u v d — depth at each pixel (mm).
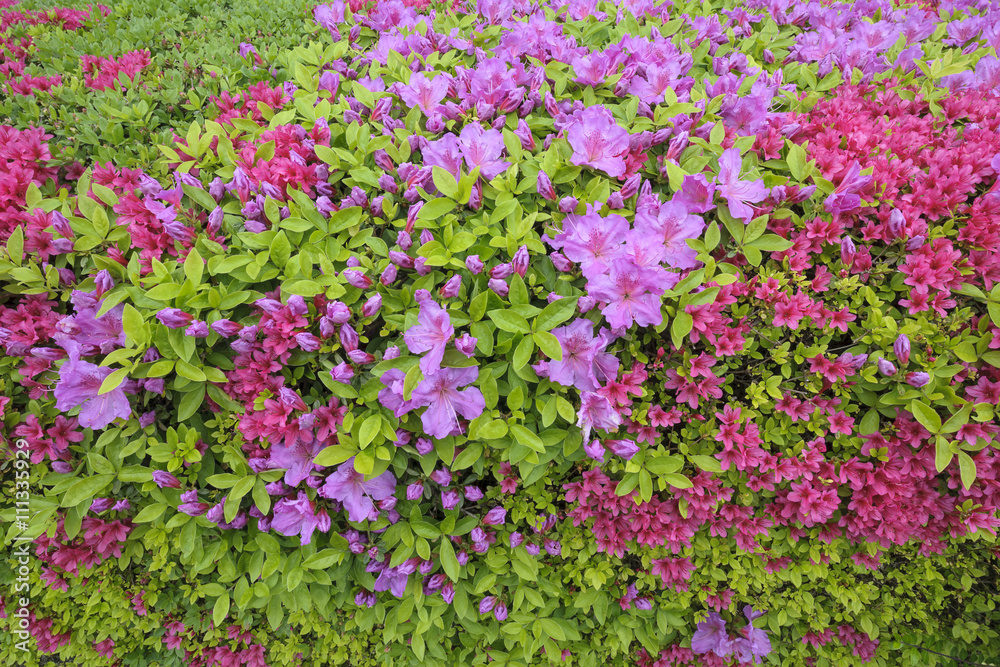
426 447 2240
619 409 2338
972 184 2398
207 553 2465
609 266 2223
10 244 2357
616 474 2496
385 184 2414
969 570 2641
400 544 2428
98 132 3162
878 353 2262
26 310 2385
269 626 2922
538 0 3861
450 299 2254
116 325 2303
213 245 2309
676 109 2641
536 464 2279
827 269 2443
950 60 3188
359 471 2102
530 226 2293
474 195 2336
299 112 3018
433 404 2145
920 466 2340
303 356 2270
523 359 2146
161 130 3391
